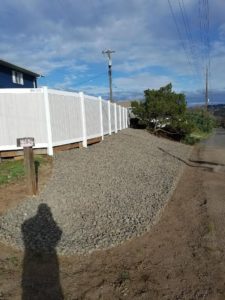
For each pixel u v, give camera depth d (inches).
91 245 220.1
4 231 228.2
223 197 376.8
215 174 536.7
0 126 386.0
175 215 299.9
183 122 1152.8
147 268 198.2
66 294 168.9
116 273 191.0
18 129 394.0
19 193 292.8
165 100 1152.2
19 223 242.4
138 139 839.7
